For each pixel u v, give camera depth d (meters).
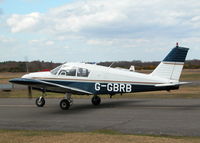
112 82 12.87
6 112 11.90
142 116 10.17
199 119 9.40
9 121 9.62
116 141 6.46
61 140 6.62
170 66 12.65
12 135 7.23
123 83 12.78
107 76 12.94
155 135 7.14
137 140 6.53
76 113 11.30
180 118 9.62
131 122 9.05
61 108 12.54
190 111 11.23
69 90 12.57
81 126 8.53
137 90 12.70
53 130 7.98
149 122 8.98
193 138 6.75
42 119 9.98
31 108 13.19
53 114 11.17
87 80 13.09
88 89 13.08
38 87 12.65
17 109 12.86
